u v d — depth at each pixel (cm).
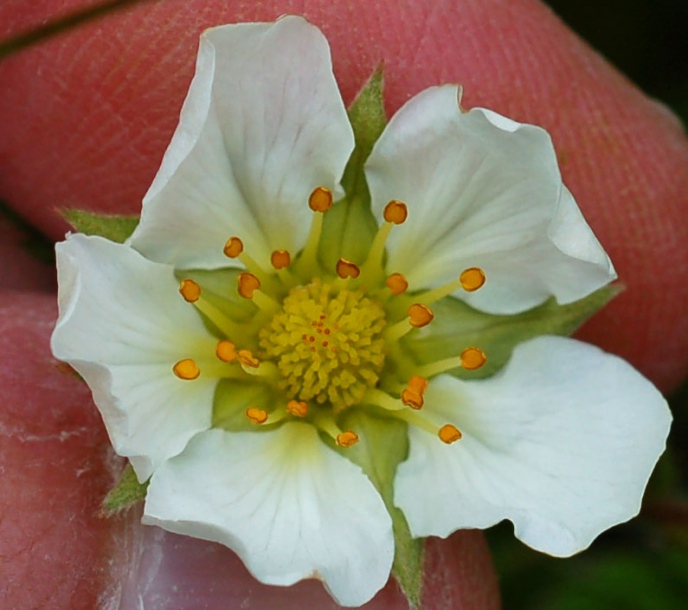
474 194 5
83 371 5
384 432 5
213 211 5
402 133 5
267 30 5
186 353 5
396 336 5
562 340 5
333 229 5
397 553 5
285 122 5
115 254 5
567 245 5
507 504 5
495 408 5
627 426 5
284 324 5
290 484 5
